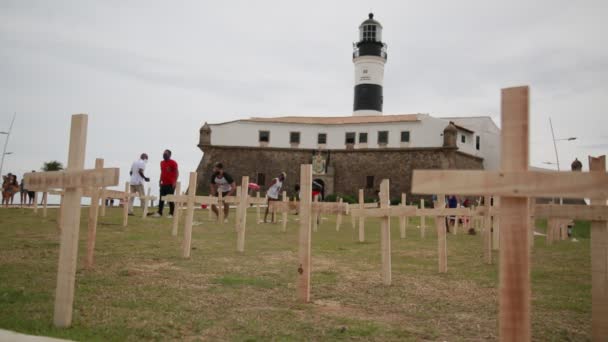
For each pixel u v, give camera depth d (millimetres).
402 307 5207
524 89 2775
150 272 6742
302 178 5406
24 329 3857
